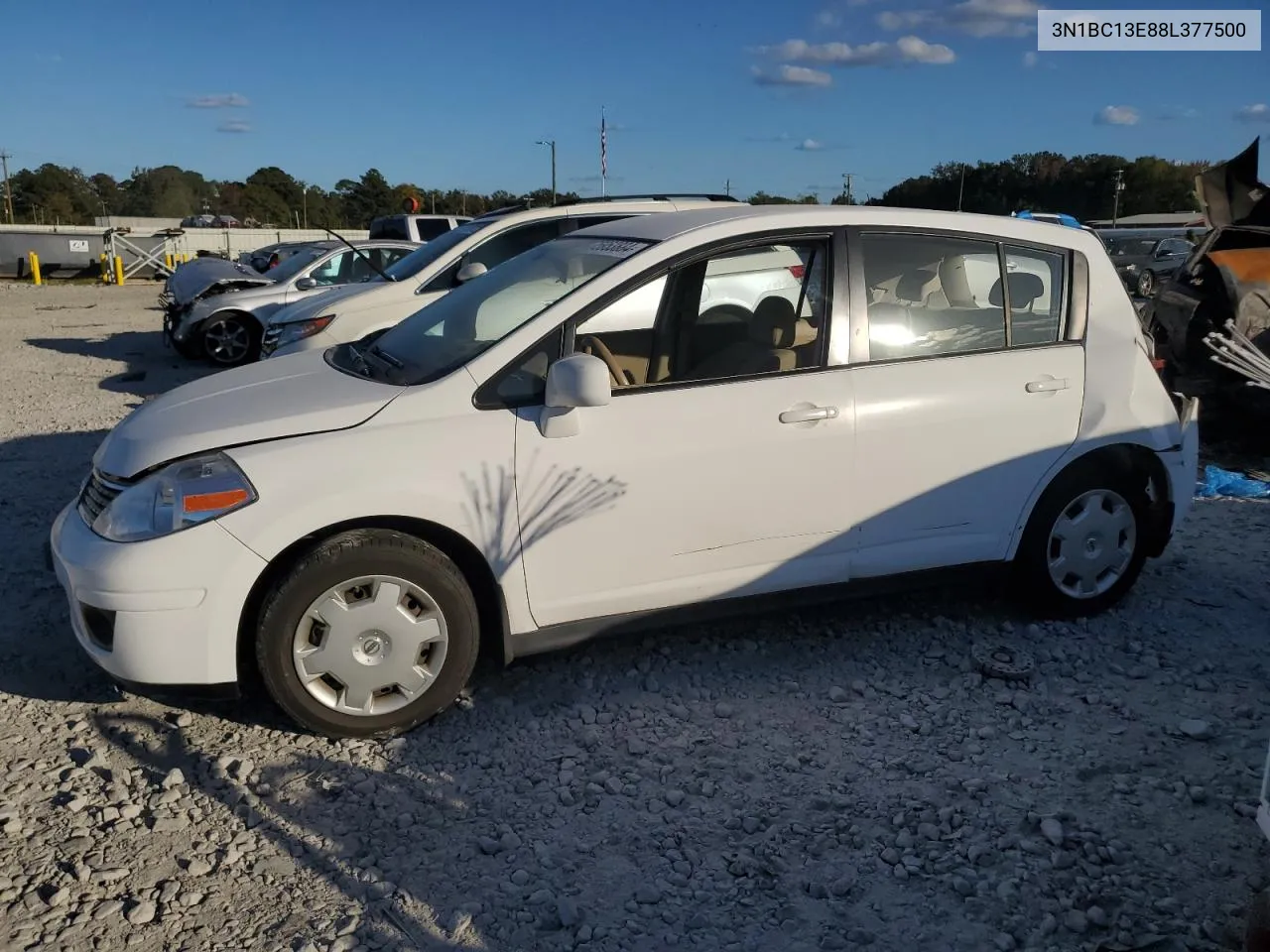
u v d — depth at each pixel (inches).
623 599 155.9
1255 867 120.2
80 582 138.2
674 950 107.4
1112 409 179.9
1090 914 111.3
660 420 152.8
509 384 149.8
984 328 174.2
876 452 164.9
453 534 146.3
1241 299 335.3
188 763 141.3
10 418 372.2
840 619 189.6
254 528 136.5
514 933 109.7
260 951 106.3
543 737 149.3
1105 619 189.5
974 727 152.9
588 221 358.6
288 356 185.6
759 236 162.7
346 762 142.0
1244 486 273.9
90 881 116.2
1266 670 169.9
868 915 112.8
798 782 137.9
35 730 148.5
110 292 1168.8
